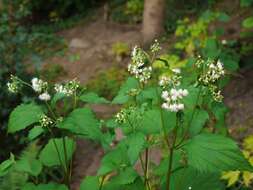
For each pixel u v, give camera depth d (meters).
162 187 0.48
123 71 1.45
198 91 0.45
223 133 0.63
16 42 1.20
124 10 1.91
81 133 0.42
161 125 0.43
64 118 0.43
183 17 1.68
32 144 0.92
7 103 1.12
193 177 0.48
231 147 0.38
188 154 0.39
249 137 0.77
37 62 1.23
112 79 1.41
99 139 0.43
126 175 0.43
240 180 0.74
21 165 0.48
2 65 1.15
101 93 1.35
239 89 1.12
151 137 0.48
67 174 0.48
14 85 0.47
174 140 0.41
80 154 1.11
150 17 1.50
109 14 1.89
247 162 0.38
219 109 0.48
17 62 1.18
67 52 1.67
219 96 0.44
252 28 1.39
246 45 1.27
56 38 1.78
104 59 1.56
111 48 1.62
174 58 1.25
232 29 1.41
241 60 1.19
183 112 0.42
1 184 0.76
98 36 1.74
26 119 0.44
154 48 0.45
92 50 1.64
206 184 0.47
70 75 1.51
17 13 1.44
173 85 0.42
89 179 0.48
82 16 2.00
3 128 1.09
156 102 0.47
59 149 0.49
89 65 1.55
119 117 0.44
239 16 1.50
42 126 0.44
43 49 1.70
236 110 1.05
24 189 0.46
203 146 0.39
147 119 0.43
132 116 0.44
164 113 0.44
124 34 1.70
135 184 0.44
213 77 0.43
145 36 1.52
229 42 1.28
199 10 1.69
